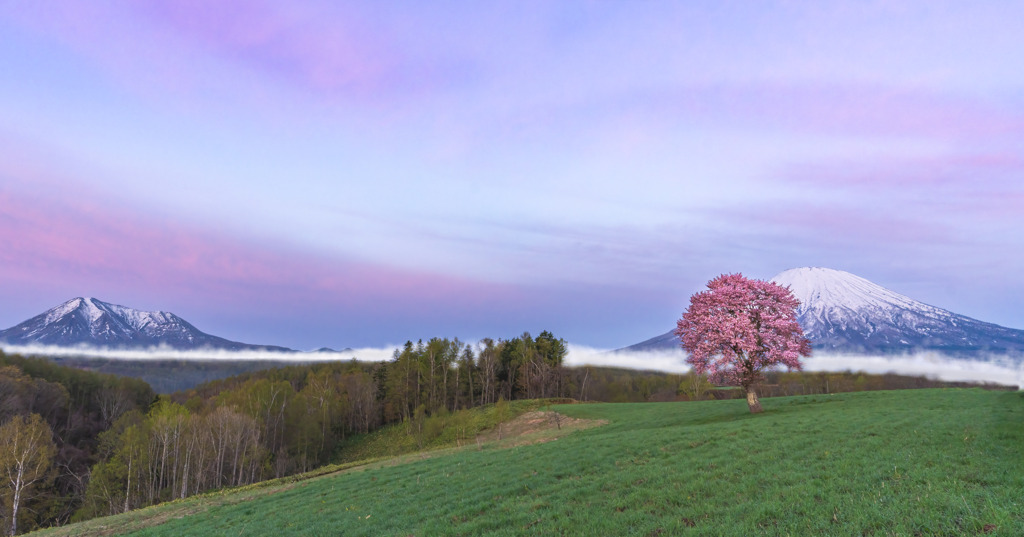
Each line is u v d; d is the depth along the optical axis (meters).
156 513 30.83
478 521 16.06
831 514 12.45
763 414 40.53
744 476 17.34
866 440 21.61
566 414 76.00
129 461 70.25
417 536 15.73
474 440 74.00
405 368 118.88
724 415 44.78
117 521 29.64
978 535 10.17
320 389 120.12
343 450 106.81
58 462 81.69
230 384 163.12
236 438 79.25
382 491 25.30
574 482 20.06
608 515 14.91
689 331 47.06
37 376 110.25
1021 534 9.86
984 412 27.88
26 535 29.36
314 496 27.70
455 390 121.44
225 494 37.41
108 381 125.31
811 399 49.78
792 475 16.66
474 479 24.06
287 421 104.81
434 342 121.38
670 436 28.47
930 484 13.96
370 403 118.44
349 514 21.06
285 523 21.94
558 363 133.88
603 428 50.22
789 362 42.53
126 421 86.81
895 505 12.39
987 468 15.24
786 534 11.38
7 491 57.59
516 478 22.41
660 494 16.38
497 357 132.62
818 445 21.47
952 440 20.16
